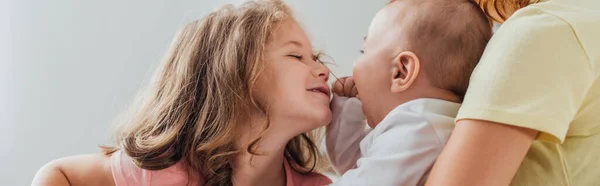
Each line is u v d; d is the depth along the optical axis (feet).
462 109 1.99
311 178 3.46
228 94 2.91
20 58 4.90
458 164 1.88
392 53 2.61
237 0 4.45
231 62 2.94
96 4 5.00
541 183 2.14
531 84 1.90
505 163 1.86
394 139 2.34
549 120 1.86
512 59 1.95
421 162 2.23
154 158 2.96
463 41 2.47
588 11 2.11
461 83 2.49
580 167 2.13
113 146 3.43
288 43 2.97
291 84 2.85
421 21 2.54
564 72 1.92
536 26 2.00
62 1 4.93
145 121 3.16
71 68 4.99
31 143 4.96
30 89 4.93
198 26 3.23
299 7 4.82
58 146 4.99
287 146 3.46
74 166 3.15
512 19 2.16
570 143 2.16
